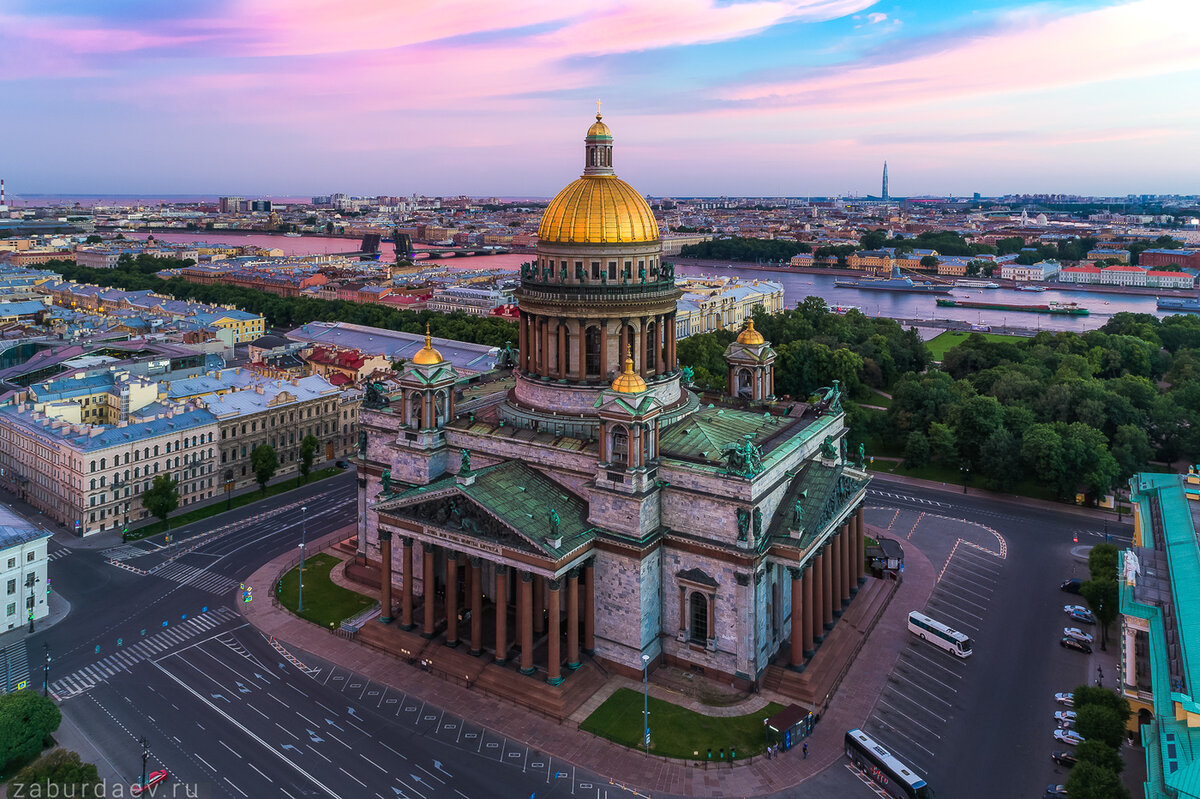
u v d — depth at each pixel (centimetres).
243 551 16312
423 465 13600
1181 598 10488
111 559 15925
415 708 11238
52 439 17650
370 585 14775
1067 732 10550
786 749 10350
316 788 9675
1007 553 16200
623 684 11700
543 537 11250
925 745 10512
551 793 9625
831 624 12888
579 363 13412
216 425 19375
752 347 15550
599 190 13238
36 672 11975
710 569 11650
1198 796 7056
